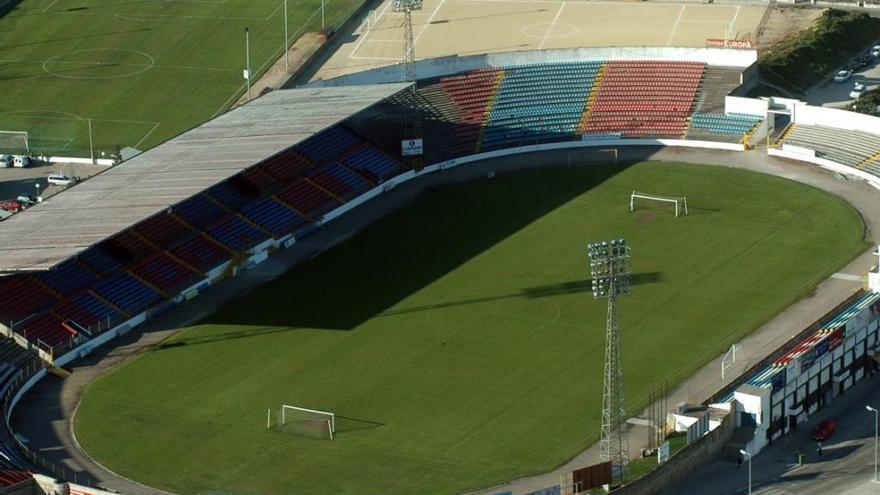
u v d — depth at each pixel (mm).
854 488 188625
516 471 191750
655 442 195500
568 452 195500
